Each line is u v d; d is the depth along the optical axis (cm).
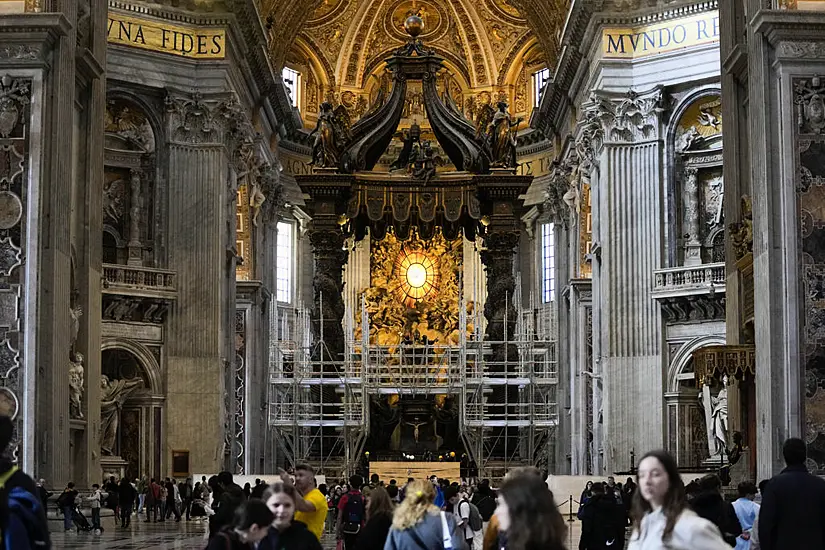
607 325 3541
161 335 3547
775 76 1988
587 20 3706
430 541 905
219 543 731
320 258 3853
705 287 3359
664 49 3547
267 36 4303
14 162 2047
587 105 3625
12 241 2031
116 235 3591
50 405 2027
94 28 2362
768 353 1942
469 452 4066
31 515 739
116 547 1959
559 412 4528
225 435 3700
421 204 3875
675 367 3462
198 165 3631
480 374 4016
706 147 3556
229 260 3828
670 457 690
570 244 4409
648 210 3559
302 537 800
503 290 3894
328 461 4066
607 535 1452
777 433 1923
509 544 615
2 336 2011
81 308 2280
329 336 3903
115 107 3581
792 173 1959
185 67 3634
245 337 4194
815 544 909
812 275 1948
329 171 3806
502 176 3800
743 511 1270
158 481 3238
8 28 2045
